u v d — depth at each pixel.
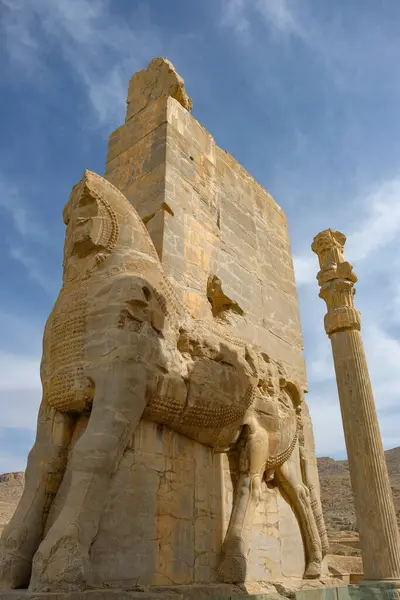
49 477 4.90
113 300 5.18
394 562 8.32
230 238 8.28
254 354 6.80
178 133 7.79
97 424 4.65
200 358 5.88
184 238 7.09
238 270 8.23
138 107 8.48
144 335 5.19
